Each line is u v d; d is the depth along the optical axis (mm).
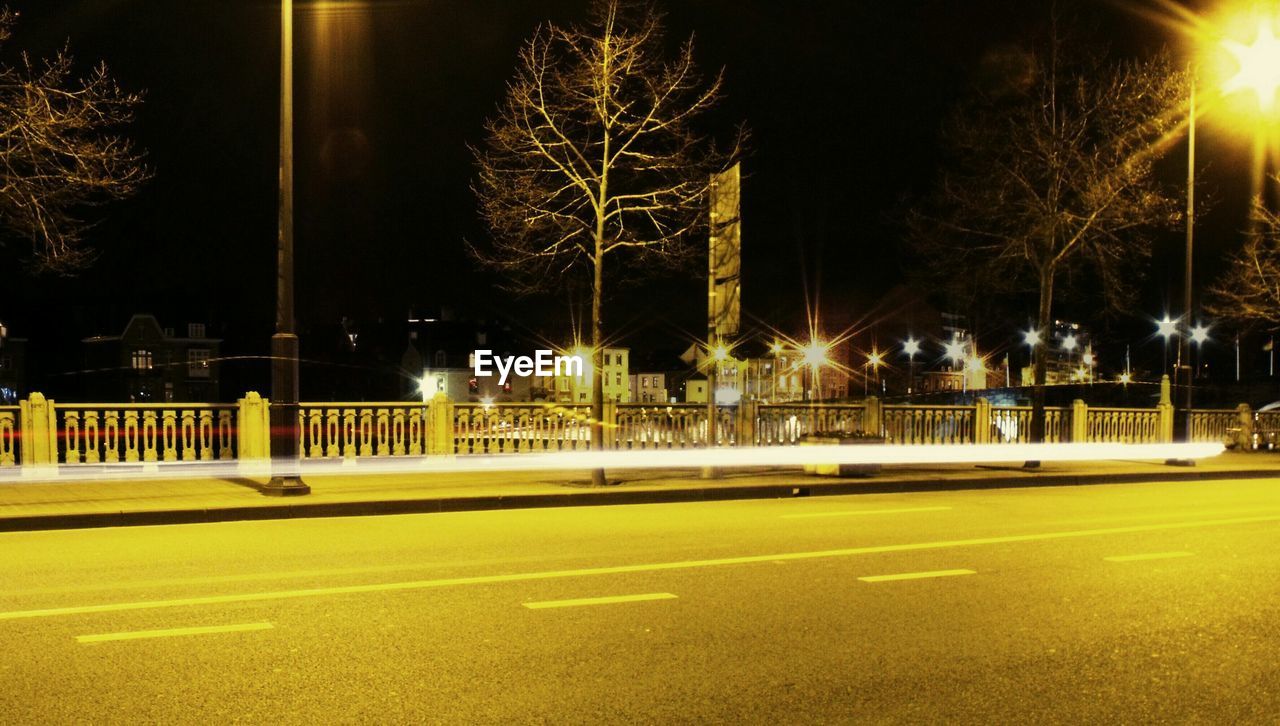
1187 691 5934
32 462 16141
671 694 5777
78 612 7645
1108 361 73000
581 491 15375
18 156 14828
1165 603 8258
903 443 22984
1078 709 5602
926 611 7898
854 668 6324
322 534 11930
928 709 5570
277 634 7023
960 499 16484
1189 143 21922
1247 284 29188
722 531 12273
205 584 8766
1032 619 7660
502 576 9211
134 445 17000
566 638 6980
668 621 7496
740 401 21297
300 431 18109
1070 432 25453
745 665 6359
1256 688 5996
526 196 17594
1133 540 11680
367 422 18422
